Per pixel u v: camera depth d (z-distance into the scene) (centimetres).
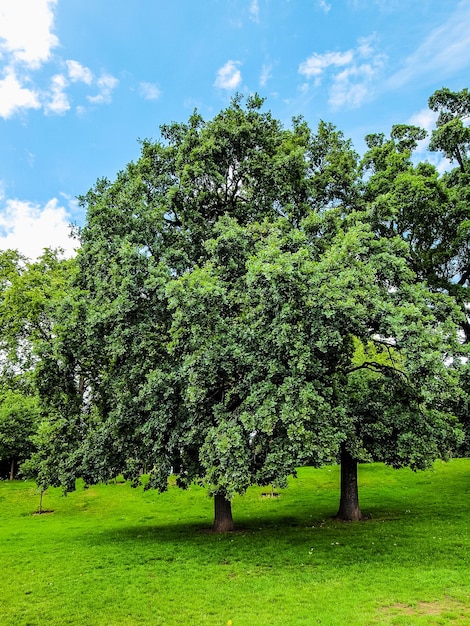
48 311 1706
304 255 1159
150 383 1295
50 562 1285
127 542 1523
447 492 2136
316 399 1044
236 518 1947
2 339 3120
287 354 1163
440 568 1059
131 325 1390
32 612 905
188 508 2339
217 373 1259
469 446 1952
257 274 1137
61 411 1619
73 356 1492
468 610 819
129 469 1459
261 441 1204
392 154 2041
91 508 2480
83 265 1669
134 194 1606
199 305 1198
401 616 800
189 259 1599
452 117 2158
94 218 1591
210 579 1072
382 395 1530
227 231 1417
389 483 2459
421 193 1772
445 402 1683
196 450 1447
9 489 2991
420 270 2056
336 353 1474
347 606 860
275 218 1628
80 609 912
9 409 3198
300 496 2350
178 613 877
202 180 1702
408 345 1140
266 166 1697
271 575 1077
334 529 1527
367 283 1241
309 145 1972
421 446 1380
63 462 1527
